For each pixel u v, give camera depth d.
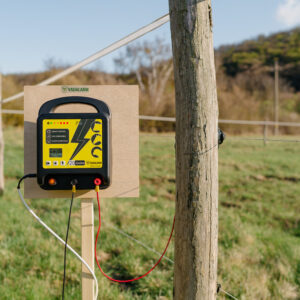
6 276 3.37
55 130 1.84
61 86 1.94
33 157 1.95
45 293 3.10
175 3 1.73
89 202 1.97
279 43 68.88
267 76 53.53
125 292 3.34
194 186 1.77
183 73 1.73
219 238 4.62
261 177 8.79
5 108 18.31
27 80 26.11
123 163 1.95
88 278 1.97
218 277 3.51
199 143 1.74
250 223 5.42
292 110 41.47
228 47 70.31
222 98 28.45
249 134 23.48
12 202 6.08
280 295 3.28
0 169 6.59
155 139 15.02
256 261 3.98
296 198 6.96
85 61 3.65
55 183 1.86
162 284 3.41
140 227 4.92
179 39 1.73
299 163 10.52
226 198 6.96
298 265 3.96
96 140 1.85
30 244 4.12
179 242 1.86
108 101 1.95
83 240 1.96
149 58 33.12
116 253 4.20
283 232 5.19
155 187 7.78
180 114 1.77
